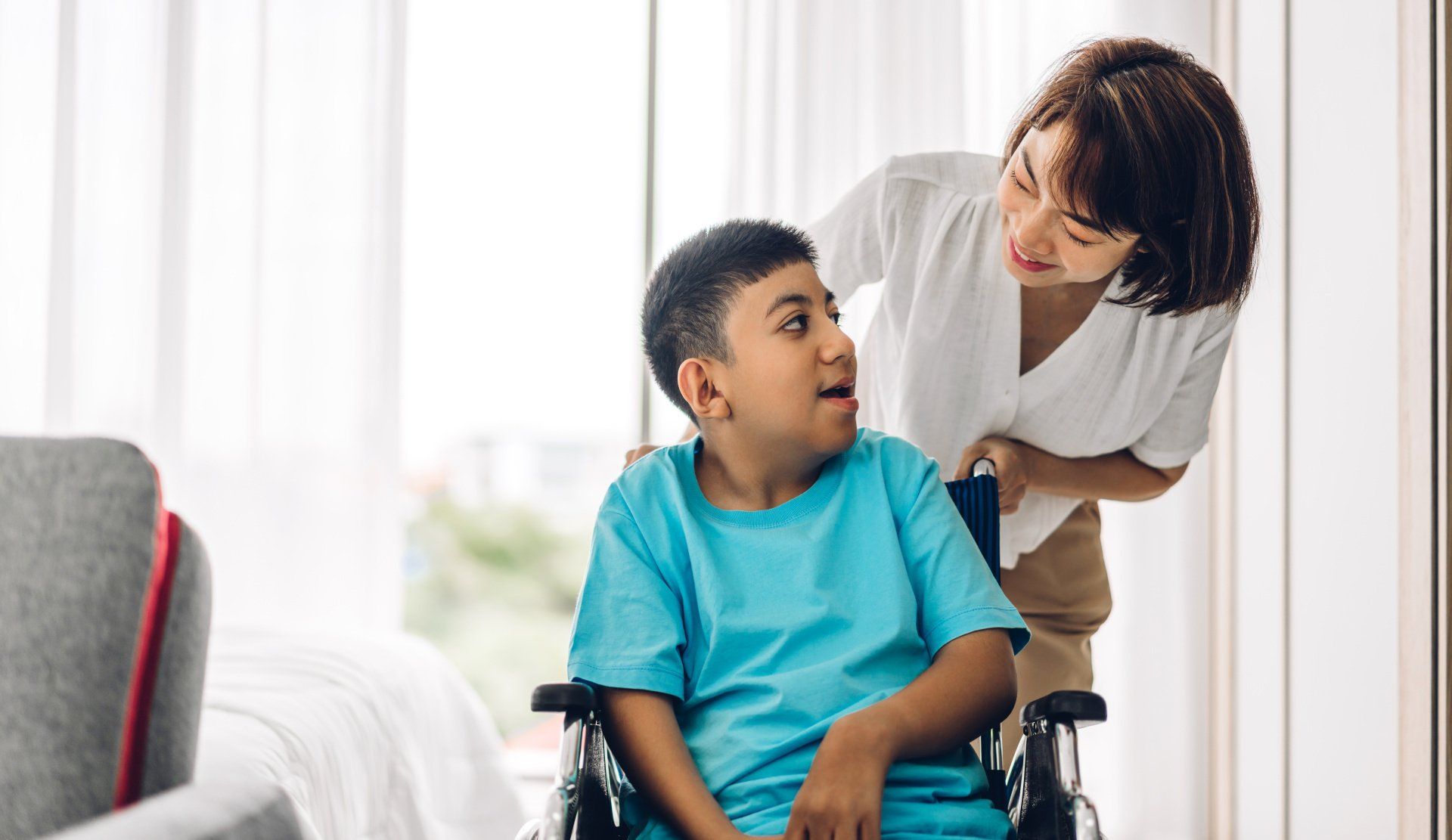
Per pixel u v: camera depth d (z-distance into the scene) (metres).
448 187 5.66
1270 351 2.21
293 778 1.36
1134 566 2.47
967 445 1.38
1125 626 2.46
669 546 1.05
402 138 2.60
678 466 1.11
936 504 1.06
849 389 1.04
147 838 0.63
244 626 1.91
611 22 4.22
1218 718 2.42
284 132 2.59
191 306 2.58
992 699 0.95
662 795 0.91
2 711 0.73
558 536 6.75
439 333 6.44
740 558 1.04
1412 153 1.69
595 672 0.97
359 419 2.58
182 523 0.81
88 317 2.58
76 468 0.78
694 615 1.04
